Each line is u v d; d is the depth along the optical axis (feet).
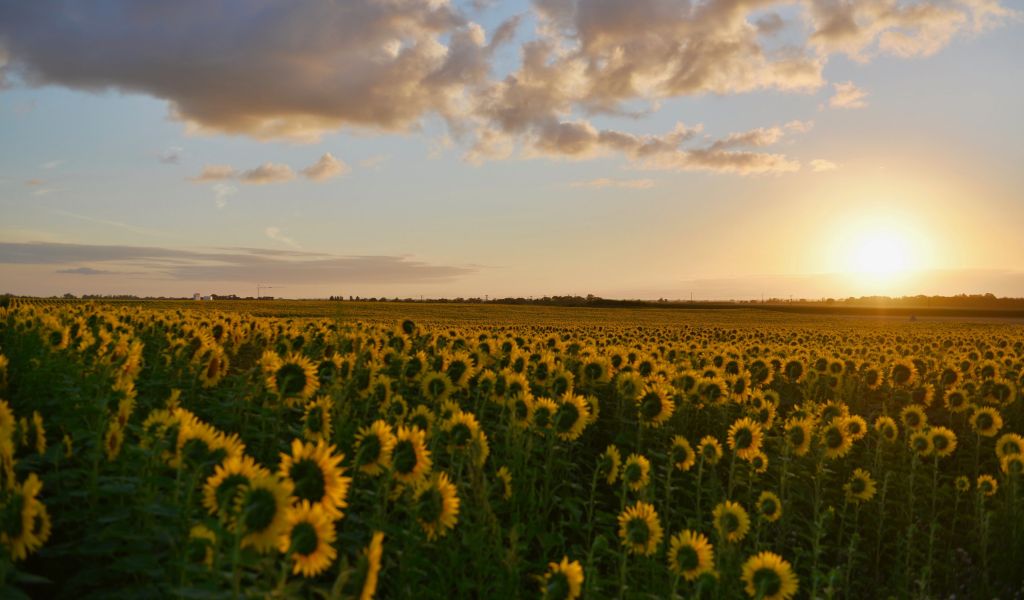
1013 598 31.30
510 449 30.07
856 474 33.83
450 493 19.58
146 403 28.14
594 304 469.57
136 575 16.07
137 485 17.35
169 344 38.04
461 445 24.52
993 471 45.57
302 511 13.56
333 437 26.61
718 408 46.11
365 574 14.25
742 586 23.93
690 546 21.36
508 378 35.06
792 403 60.70
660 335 119.55
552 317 261.24
